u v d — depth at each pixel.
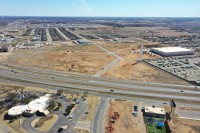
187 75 163.50
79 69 177.62
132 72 171.00
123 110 106.75
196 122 97.50
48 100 111.94
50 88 134.75
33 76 158.50
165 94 128.12
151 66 189.12
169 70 176.12
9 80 149.25
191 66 189.00
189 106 113.25
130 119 98.62
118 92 129.50
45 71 171.38
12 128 89.19
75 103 112.38
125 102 115.94
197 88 138.38
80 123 93.38
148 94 127.62
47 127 89.88
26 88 134.38
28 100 113.38
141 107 110.81
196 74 166.38
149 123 95.62
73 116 99.06
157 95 126.44
